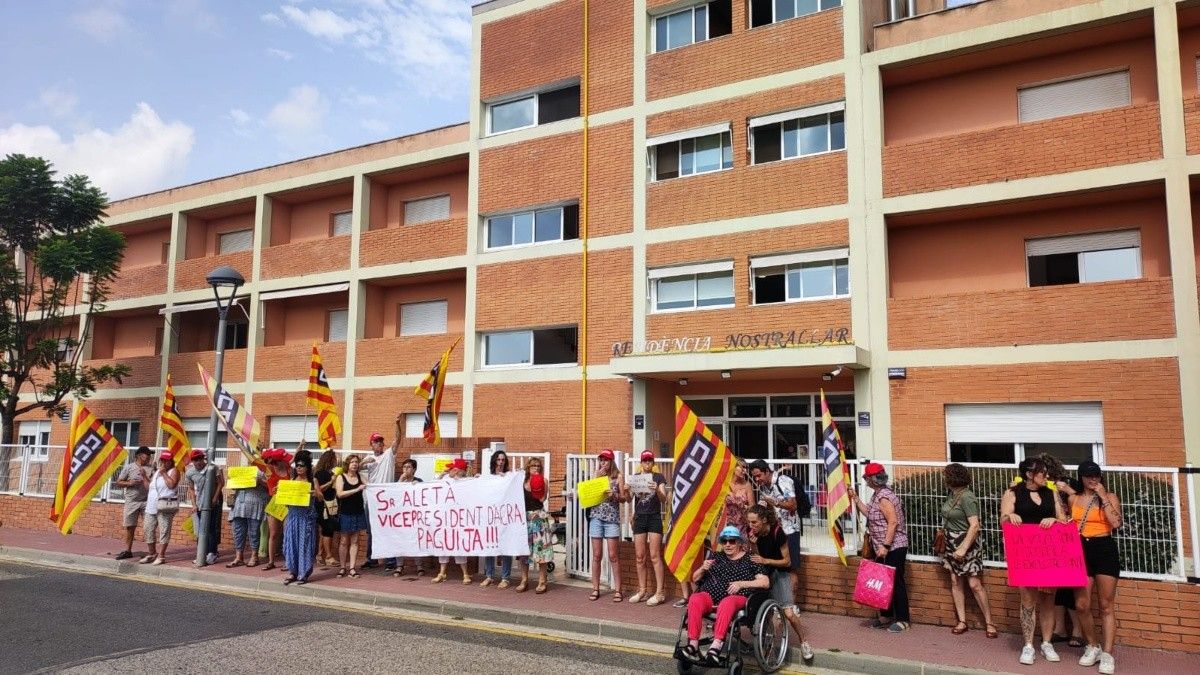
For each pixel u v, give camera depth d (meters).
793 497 9.49
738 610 7.18
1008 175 14.85
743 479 9.48
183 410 25.33
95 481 13.90
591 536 10.52
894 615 8.85
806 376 17.02
